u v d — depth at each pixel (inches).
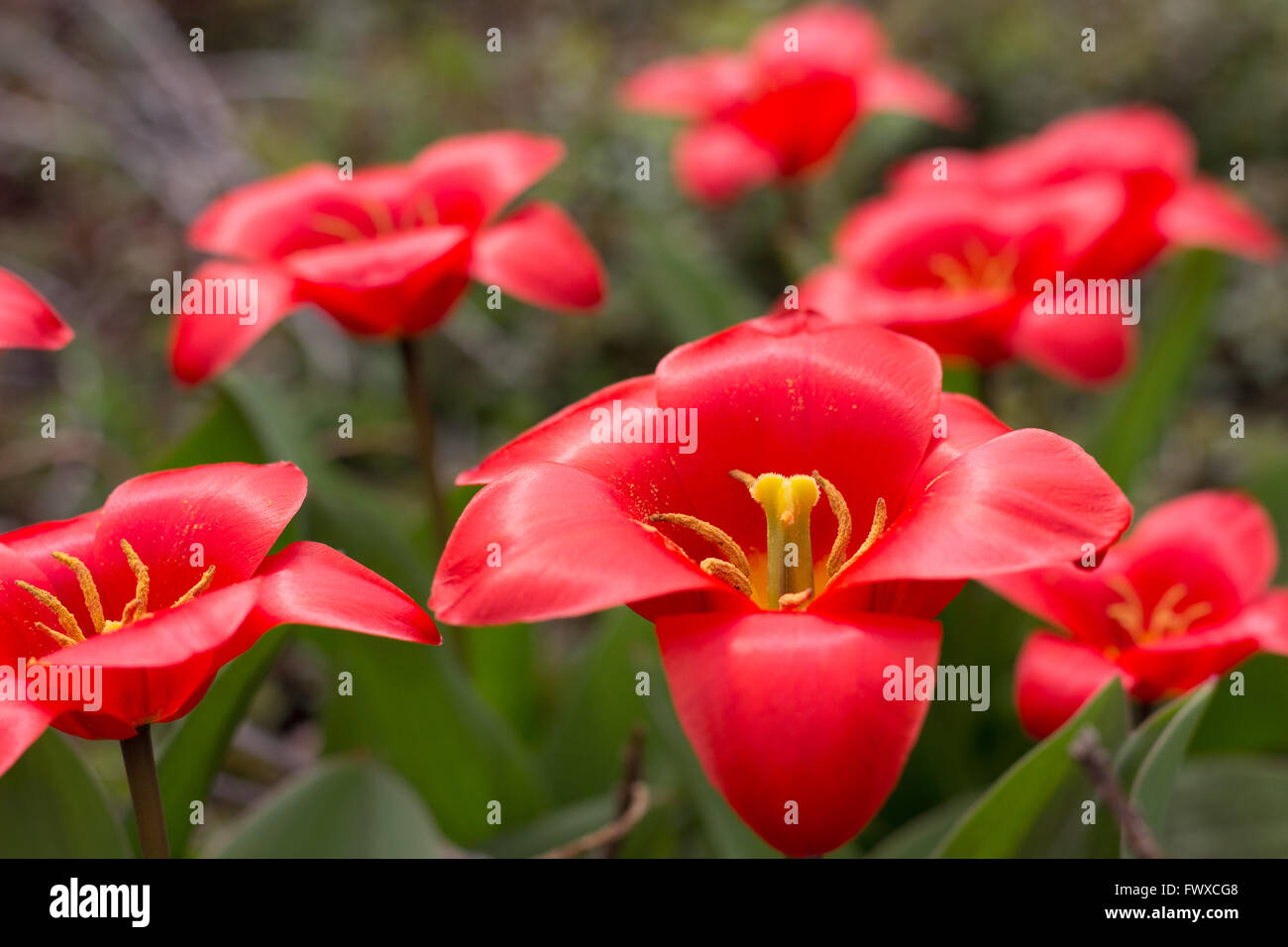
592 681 16.5
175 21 40.5
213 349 15.0
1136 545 14.1
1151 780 11.0
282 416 16.3
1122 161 18.8
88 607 10.7
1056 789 11.4
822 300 17.2
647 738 16.0
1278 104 33.3
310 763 18.3
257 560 10.5
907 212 18.2
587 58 34.5
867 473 11.2
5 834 11.8
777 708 9.3
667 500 11.2
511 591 9.5
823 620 9.7
